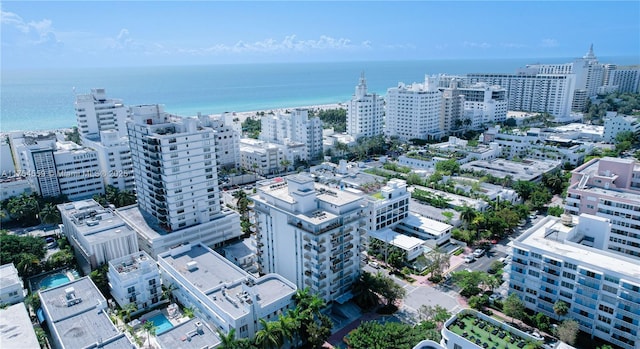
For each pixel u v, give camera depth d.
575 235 113.38
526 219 167.88
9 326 94.38
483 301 112.06
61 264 135.88
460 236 148.50
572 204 146.38
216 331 98.12
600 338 98.00
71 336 90.12
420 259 132.25
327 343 101.06
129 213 154.50
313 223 105.38
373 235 147.00
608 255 100.69
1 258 128.62
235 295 102.56
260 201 123.12
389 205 152.25
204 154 141.62
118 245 128.50
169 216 138.38
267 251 125.62
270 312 99.81
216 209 150.75
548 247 106.12
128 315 107.62
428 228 149.88
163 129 141.88
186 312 106.94
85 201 157.38
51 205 167.50
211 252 126.75
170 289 116.88
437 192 186.50
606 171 149.12
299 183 115.88
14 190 180.62
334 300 113.75
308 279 111.94
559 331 95.88
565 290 101.81
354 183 181.25
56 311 99.62
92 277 119.56
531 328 103.44
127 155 195.50
